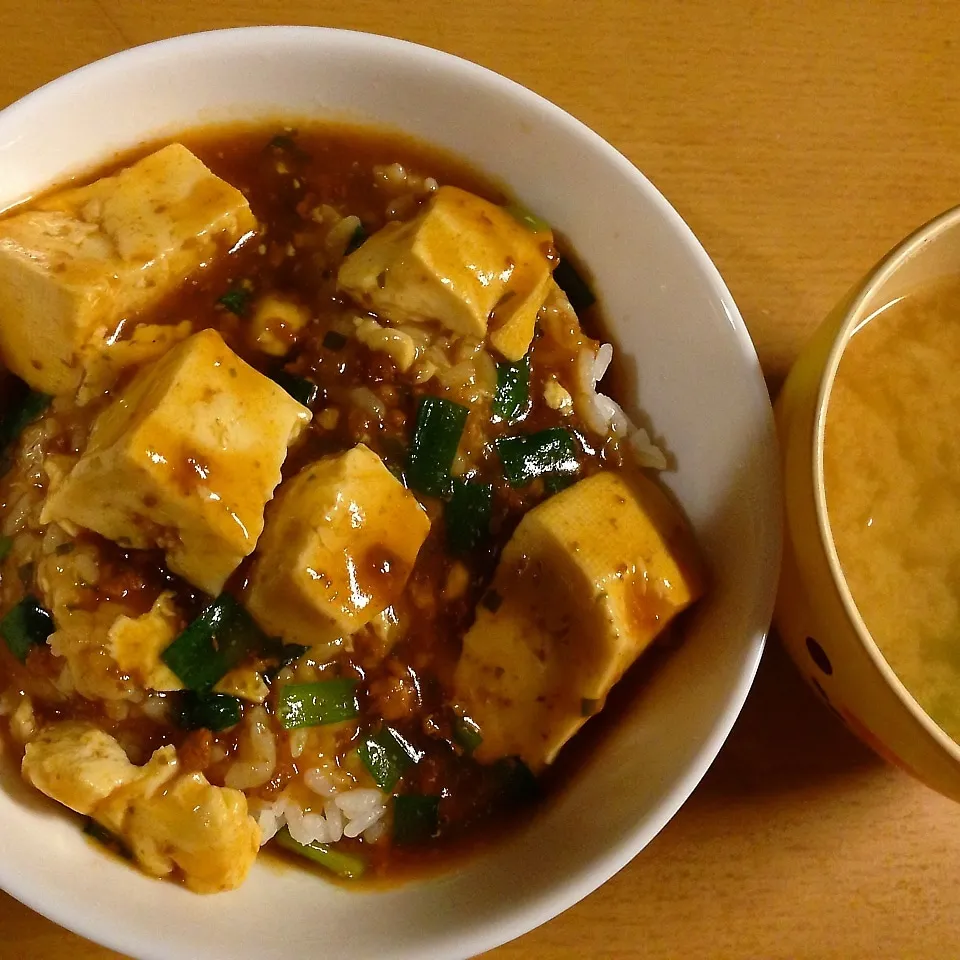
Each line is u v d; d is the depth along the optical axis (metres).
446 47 0.28
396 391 0.25
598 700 0.24
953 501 0.24
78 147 0.24
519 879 0.23
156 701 0.23
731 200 0.28
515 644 0.24
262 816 0.24
